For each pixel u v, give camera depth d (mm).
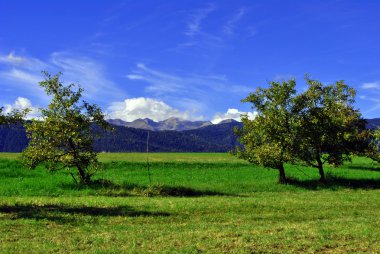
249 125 47438
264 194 38344
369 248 15531
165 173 56031
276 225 20359
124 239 16531
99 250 14641
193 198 32906
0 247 14836
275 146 45250
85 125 39062
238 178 52312
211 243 15930
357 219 22359
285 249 15273
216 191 39656
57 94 38375
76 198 31422
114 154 88000
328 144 48656
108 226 19578
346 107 55875
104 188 38000
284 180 46375
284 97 46594
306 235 17359
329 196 35750
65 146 39938
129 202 28219
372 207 28219
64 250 14688
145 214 23266
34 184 40094
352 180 51031
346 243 16234
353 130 54000
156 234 17531
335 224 20328
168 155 89062
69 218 21125
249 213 24672
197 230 18734
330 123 47750
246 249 15078
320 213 24906
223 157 83562
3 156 63625
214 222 21578
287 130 46688
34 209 23703
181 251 14648
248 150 47906
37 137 39312
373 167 71312
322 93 48281
